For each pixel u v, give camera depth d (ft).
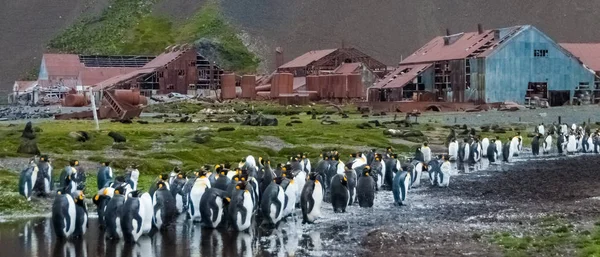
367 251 90.22
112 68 626.64
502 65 408.46
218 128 262.67
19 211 118.52
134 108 335.47
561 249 87.86
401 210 122.52
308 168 146.10
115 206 97.30
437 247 91.50
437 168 152.35
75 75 627.87
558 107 390.83
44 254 89.66
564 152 235.81
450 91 425.69
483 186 154.10
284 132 249.75
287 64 611.88
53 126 267.18
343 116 360.89
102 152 185.88
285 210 113.39
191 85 568.41
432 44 487.20
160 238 99.76
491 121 327.88
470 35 459.32
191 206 110.73
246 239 98.89
